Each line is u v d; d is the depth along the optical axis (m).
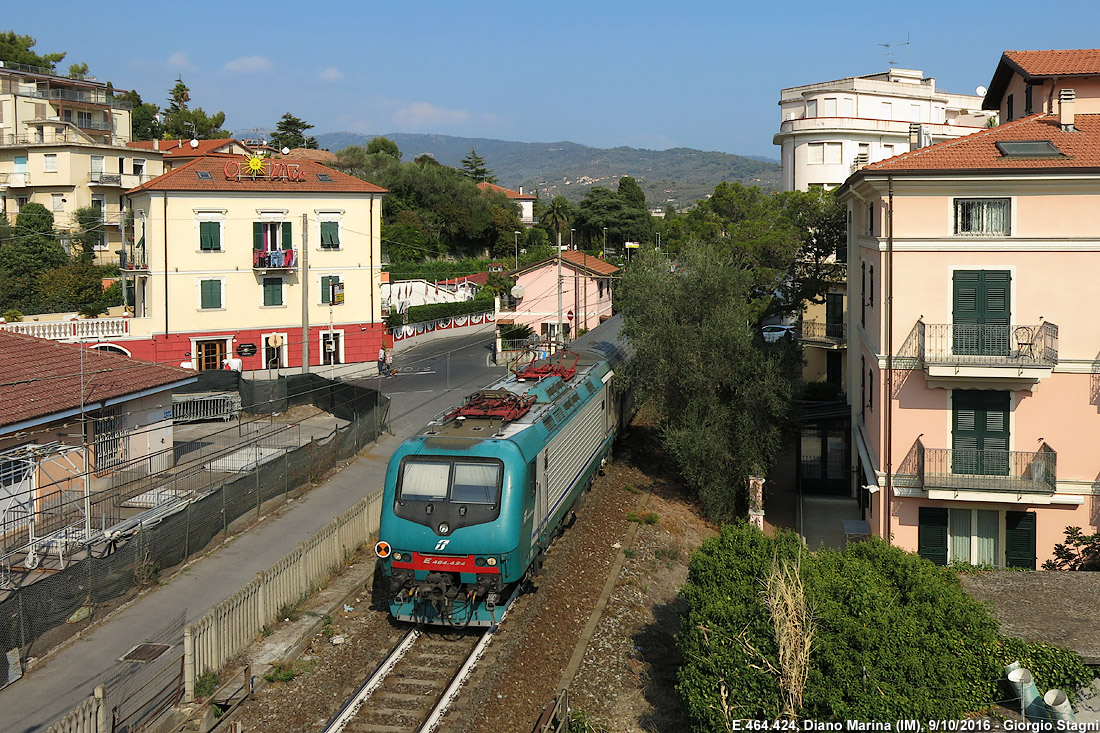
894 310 22.59
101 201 64.25
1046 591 14.70
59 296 51.84
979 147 22.95
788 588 12.45
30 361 23.72
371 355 51.09
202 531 19.70
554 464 19.44
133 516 20.52
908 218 22.30
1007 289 22.08
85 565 15.68
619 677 15.70
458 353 54.88
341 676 14.62
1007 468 22.23
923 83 71.38
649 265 29.53
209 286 46.72
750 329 28.16
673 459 31.03
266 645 15.41
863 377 27.98
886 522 23.17
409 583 16.16
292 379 37.88
